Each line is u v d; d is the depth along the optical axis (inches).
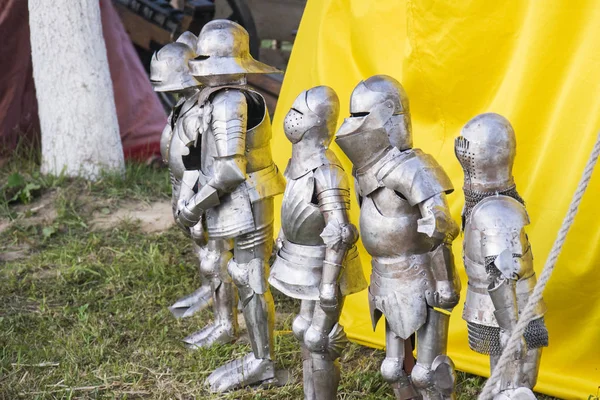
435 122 182.2
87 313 205.9
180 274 229.6
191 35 194.5
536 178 163.5
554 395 159.8
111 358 184.2
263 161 158.1
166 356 184.2
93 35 287.0
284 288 142.0
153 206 281.4
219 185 151.3
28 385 172.7
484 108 175.2
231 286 185.9
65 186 285.9
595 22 156.8
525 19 165.6
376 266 131.2
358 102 125.0
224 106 150.1
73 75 285.0
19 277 231.3
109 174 291.3
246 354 178.9
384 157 124.8
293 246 142.6
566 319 162.4
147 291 218.7
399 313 127.8
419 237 126.8
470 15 169.9
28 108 325.4
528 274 118.3
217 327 188.7
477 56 172.1
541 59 163.0
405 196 123.3
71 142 289.7
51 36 282.5
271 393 167.5
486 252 113.4
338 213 132.4
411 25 178.2
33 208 275.6
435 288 127.1
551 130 162.1
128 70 326.6
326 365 145.0
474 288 119.3
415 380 130.2
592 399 152.6
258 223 158.1
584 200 156.4
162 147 190.4
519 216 114.1
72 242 251.8
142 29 370.3
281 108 230.4
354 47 201.9
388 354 135.0
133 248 247.6
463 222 124.6
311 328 143.1
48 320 203.6
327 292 133.1
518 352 112.8
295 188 138.8
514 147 119.5
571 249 158.9
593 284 158.1
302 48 226.7
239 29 155.4
